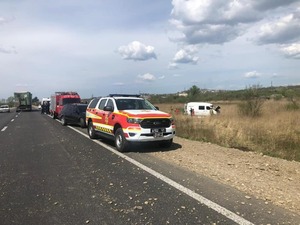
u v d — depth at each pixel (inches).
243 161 370.9
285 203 225.8
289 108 1179.9
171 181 281.9
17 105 2351.1
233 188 260.8
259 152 446.6
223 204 223.0
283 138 544.1
